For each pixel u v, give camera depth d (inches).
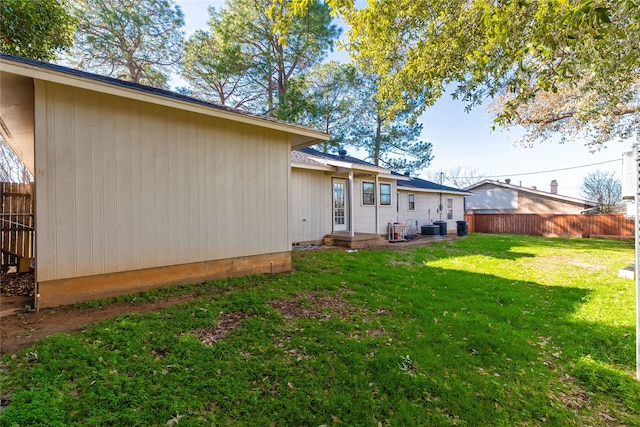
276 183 233.1
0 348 100.0
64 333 111.8
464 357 106.7
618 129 426.9
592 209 925.2
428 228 573.0
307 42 548.1
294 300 163.0
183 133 185.8
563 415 79.9
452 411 80.4
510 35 120.6
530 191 861.8
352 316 142.6
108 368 90.0
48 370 86.7
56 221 143.6
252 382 88.6
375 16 151.9
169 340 109.1
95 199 154.5
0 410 69.8
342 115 673.0
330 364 99.3
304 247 378.0
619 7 88.9
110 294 159.0
